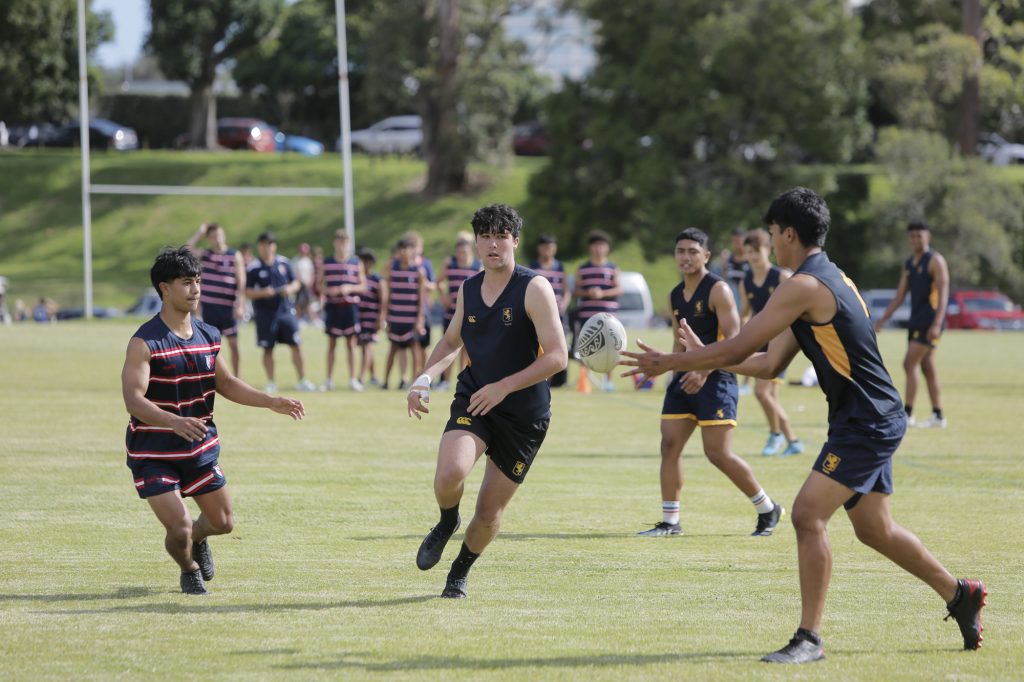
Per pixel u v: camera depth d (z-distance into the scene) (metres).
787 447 36.91
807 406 52.03
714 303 25.70
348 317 55.94
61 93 190.50
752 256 39.03
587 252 141.50
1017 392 57.56
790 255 16.55
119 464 32.66
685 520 26.62
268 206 164.00
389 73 155.38
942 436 41.47
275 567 21.28
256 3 194.12
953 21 147.75
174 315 19.14
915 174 133.00
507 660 15.66
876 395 16.08
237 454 35.47
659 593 19.64
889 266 145.25
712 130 130.75
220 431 40.66
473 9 150.12
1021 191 149.50
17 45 180.12
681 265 25.83
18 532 23.97
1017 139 183.00
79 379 56.94
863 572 21.44
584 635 16.97
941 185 133.50
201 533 19.67
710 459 24.86
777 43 126.06
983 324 125.75
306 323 110.44
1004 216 135.62
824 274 16.08
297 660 15.56
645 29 135.62
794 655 15.76
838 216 140.75
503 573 21.05
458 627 17.33
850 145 135.25
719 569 21.55
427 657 15.77
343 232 55.72
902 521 26.42
